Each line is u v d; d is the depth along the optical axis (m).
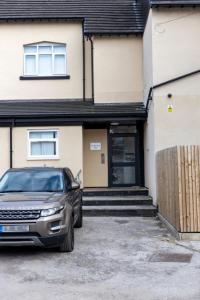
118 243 9.89
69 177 10.99
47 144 16.11
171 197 11.01
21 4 17.77
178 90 13.83
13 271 7.72
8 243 8.47
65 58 17.48
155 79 13.88
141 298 6.24
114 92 16.81
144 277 7.28
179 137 13.73
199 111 13.77
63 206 8.95
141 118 15.67
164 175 12.12
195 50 13.96
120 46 16.94
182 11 14.04
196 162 9.99
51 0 17.94
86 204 14.42
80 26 17.55
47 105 16.67
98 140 16.95
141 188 16.14
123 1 17.98
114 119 15.70
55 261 8.38
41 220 8.48
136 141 16.92
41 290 6.66
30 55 17.50
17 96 17.23
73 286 6.84
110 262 8.27
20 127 15.87
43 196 9.23
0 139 15.86
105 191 15.40
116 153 16.95
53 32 17.48
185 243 9.73
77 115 15.66
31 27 17.47
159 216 13.16
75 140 15.85
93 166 16.88
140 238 10.41
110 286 6.82
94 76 16.84
